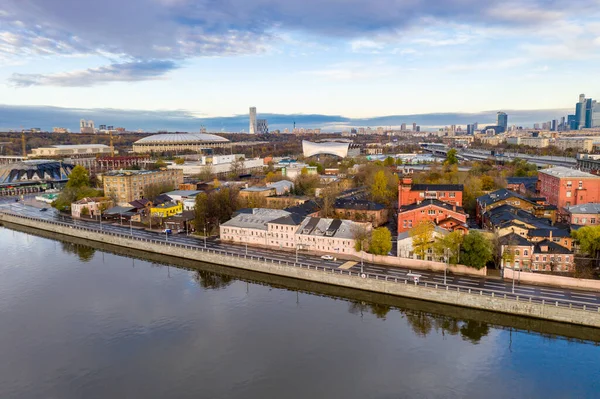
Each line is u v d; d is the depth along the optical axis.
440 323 126.94
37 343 116.12
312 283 155.50
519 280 141.00
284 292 151.38
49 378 100.56
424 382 96.50
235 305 138.88
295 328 122.31
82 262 189.50
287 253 179.38
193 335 118.88
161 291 152.00
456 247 148.38
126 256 199.25
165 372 102.00
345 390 94.00
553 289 132.75
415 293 137.12
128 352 111.00
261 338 116.69
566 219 195.38
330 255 174.75
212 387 96.00
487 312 127.50
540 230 160.12
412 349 110.69
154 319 129.00
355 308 137.25
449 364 103.62
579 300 123.69
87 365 105.56
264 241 194.75
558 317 119.06
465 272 148.12
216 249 187.12
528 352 108.75
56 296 148.00
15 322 128.38
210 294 148.75
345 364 103.81
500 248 153.00
